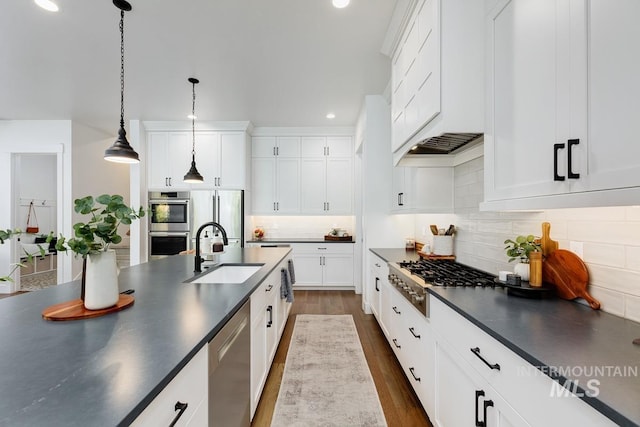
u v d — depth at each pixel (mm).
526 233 1700
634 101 788
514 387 939
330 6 2111
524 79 1220
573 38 971
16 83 3363
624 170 812
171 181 4777
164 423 769
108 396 657
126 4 2078
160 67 2992
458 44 1541
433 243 2740
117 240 1255
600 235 1255
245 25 2326
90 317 1156
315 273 4934
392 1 2061
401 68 2271
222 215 4719
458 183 2547
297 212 5117
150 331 1031
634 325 1080
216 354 1129
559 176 1014
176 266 2352
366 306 3760
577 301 1361
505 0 1348
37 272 6121
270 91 3580
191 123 4773
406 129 2129
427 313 1651
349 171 5121
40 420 576
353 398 2006
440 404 1510
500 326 1071
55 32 2414
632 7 792
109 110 4230
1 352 868
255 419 1803
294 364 2469
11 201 4699
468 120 1524
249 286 1659
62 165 4660
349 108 4164
